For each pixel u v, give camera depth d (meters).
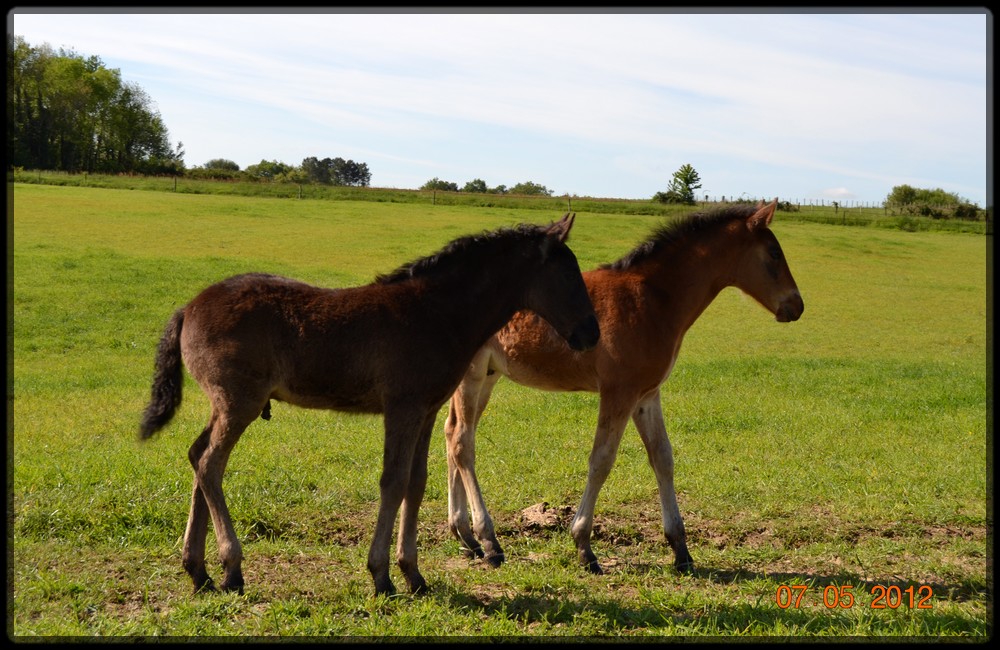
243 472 8.09
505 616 5.09
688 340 20.19
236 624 4.86
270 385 5.36
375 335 5.36
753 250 6.95
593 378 6.72
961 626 5.20
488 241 5.77
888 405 12.87
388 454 5.38
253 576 5.73
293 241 31.06
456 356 5.60
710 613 5.30
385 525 5.36
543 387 7.08
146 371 14.66
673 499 6.61
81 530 6.38
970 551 6.85
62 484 7.24
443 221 38.81
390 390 5.39
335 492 7.63
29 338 16.69
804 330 22.05
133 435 9.84
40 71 81.31
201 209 38.88
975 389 14.26
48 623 4.73
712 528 7.40
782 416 11.96
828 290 28.64
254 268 24.88
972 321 24.11
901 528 7.43
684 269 6.80
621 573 6.22
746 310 25.11
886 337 21.34
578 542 6.35
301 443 9.62
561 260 5.80
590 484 6.43
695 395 13.48
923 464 9.43
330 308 5.39
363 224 36.62
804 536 7.23
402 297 5.52
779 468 9.18
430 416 5.68
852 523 7.52
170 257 25.91
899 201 75.69
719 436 10.73
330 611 5.05
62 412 11.09
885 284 30.30
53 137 83.81
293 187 52.62
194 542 5.35
